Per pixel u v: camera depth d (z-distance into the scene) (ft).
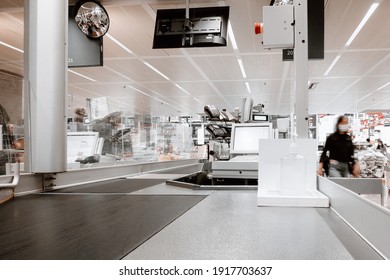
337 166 13.99
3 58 23.25
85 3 11.77
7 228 3.11
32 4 6.19
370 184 5.26
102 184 7.04
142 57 22.61
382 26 16.57
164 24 11.83
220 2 13.70
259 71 26.43
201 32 11.55
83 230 2.99
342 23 16.17
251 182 6.98
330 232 2.80
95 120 12.17
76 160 9.85
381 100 42.24
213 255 2.24
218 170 6.06
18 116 6.59
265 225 3.07
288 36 4.80
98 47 12.42
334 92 36.42
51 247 2.47
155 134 15.49
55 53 6.14
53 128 5.99
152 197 5.01
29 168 5.91
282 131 12.85
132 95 37.96
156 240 2.62
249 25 16.40
